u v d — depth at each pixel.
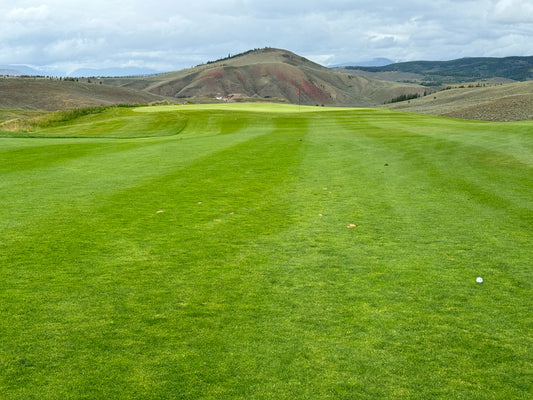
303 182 12.87
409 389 3.90
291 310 5.23
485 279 6.11
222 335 4.69
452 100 189.12
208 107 67.69
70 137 33.34
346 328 4.86
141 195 11.15
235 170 14.85
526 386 3.95
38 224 8.49
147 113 55.50
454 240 7.72
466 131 28.19
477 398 3.79
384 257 6.93
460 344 4.56
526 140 22.38
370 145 21.81
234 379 4.00
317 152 19.38
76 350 4.39
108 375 4.04
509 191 11.53
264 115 52.44
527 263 6.66
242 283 5.96
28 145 22.34
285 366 4.20
